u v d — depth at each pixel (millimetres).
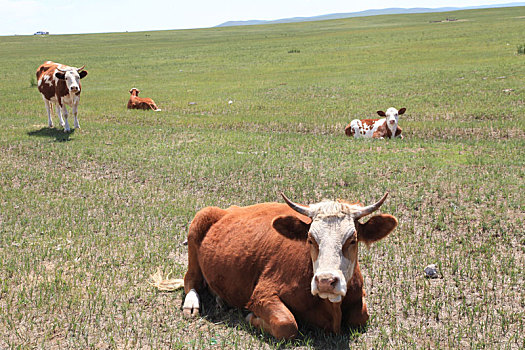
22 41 110375
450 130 17422
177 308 6477
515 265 7336
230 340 5637
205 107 25297
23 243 8602
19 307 6395
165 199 10930
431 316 6082
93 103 27484
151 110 24938
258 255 5930
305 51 56188
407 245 8172
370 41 62969
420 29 79562
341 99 25797
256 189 11305
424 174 11633
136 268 7676
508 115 19094
